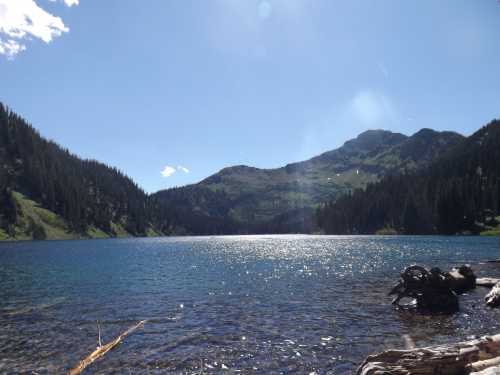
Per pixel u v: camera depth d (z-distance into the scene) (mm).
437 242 113000
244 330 21312
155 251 98312
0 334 20641
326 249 94000
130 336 20203
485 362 12156
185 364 16172
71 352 17750
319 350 17891
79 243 145125
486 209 175250
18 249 103188
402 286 28172
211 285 37781
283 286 36688
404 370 12086
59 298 30953
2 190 172625
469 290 33281
